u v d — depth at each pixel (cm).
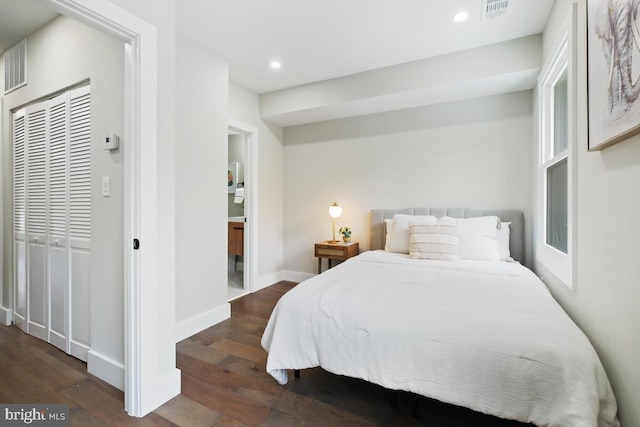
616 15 104
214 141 271
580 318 148
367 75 303
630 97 94
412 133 336
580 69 150
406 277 205
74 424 143
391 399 156
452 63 265
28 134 237
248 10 210
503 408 112
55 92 212
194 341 233
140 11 145
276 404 158
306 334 155
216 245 274
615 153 112
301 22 223
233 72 307
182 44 238
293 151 412
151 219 151
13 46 248
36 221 231
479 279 199
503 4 201
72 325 204
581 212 147
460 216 304
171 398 162
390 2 200
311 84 333
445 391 120
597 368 105
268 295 352
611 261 115
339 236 382
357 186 370
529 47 239
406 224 301
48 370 188
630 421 100
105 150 175
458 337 123
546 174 236
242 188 475
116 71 170
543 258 230
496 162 297
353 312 148
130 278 148
